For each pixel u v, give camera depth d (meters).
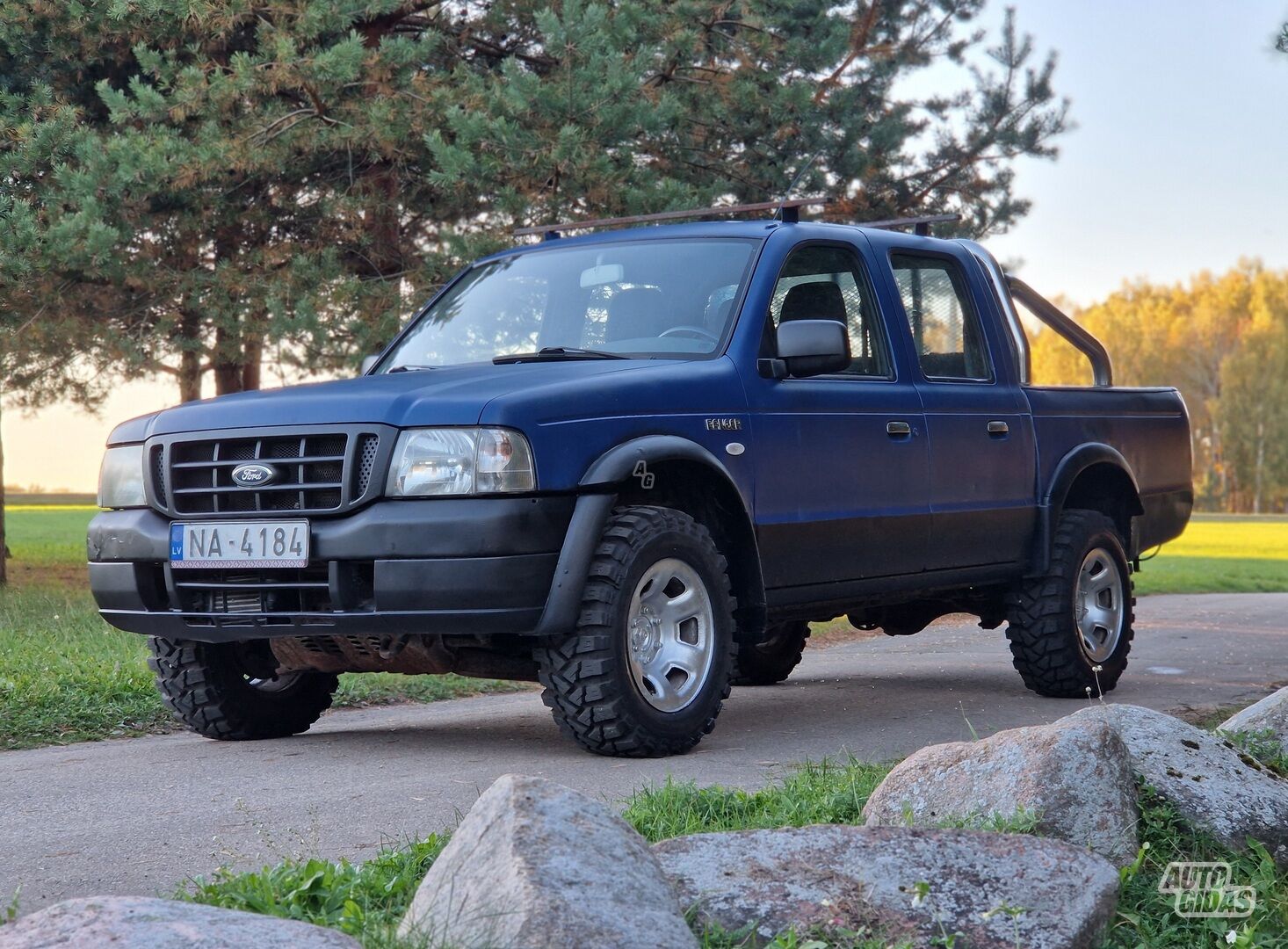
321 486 5.17
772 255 6.20
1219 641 11.28
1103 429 7.86
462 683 8.60
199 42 13.42
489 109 12.55
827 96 16.09
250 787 4.99
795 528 5.93
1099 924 3.00
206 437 5.45
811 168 15.79
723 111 14.41
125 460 5.80
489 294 6.74
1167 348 100.25
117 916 2.39
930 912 2.96
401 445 5.12
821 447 6.07
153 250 14.01
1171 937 3.26
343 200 13.78
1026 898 3.01
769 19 14.56
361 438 5.16
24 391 16.92
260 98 13.34
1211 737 4.20
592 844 2.74
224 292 13.71
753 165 15.46
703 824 3.95
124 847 4.04
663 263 6.35
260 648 6.26
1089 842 3.54
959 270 7.31
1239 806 3.86
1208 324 100.25
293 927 2.42
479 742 6.07
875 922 2.93
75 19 13.45
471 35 14.78
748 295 6.05
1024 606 7.41
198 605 5.54
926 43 18.55
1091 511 7.68
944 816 3.68
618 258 6.49
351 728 6.89
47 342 15.03
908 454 6.50
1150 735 4.05
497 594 5.01
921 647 11.71
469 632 5.05
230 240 14.66
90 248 12.12
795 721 6.71
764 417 5.84
